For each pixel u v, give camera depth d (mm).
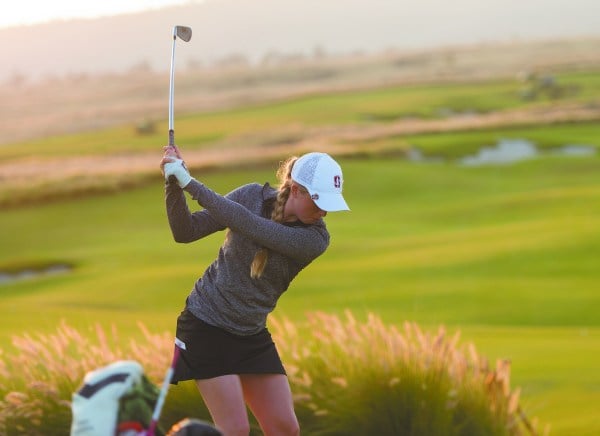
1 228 94000
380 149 147125
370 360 16719
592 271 52281
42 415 15648
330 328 17609
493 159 149875
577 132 173500
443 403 16297
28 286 62344
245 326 11312
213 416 11383
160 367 16312
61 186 112312
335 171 11047
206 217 11211
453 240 66125
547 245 59469
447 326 38781
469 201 93250
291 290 51938
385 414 16422
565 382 22688
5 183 116125
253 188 11562
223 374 11273
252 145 189000
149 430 6887
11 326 33688
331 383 16562
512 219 81125
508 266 55094
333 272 56844
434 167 128125
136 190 114938
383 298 48688
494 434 16344
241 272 11141
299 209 11141
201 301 11359
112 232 89625
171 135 10758
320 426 16344
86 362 16438
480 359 17531
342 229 81875
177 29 10758
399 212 93500
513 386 22406
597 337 30938
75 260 75375
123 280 58688
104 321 34750
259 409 11719
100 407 6648
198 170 128750
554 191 90562
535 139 164000
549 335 31438
